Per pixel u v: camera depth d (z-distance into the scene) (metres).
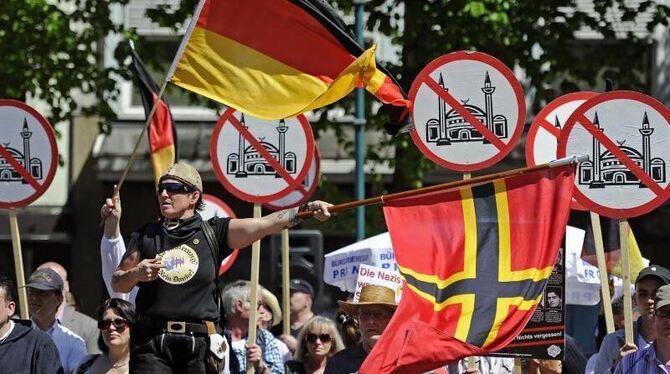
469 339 22.03
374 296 24.02
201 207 21.52
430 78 25.38
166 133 30.61
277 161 27.91
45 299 28.00
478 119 25.23
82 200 63.75
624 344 24.73
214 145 27.97
